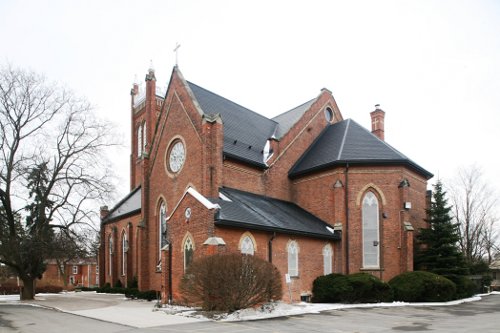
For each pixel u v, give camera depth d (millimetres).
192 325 16312
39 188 33594
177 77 31672
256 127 35625
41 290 48781
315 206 32281
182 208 24375
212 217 22172
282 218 27438
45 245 32500
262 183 31578
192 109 29469
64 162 34562
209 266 19125
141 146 57188
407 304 25062
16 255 32438
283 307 21375
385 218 30219
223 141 29891
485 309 23250
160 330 15109
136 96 60156
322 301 26375
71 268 84500
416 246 31797
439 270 29734
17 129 33500
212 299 19078
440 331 15227
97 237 35625
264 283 19484
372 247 30094
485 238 56156
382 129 41250
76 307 25109
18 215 34656
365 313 20672
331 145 34250
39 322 18359
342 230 30062
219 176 27484
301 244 27234
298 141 35469
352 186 30891
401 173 30812
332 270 29516
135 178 57781
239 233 23422
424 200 34594
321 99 38781
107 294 41969
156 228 32062
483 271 45062
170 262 24812
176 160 30703
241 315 18359
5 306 27672
